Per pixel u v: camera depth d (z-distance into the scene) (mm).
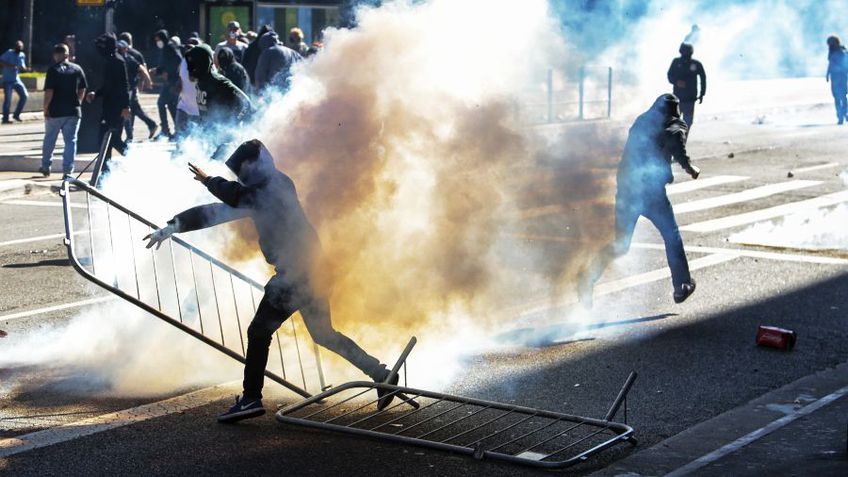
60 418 6387
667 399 6816
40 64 37938
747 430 6191
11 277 10344
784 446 5902
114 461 5672
